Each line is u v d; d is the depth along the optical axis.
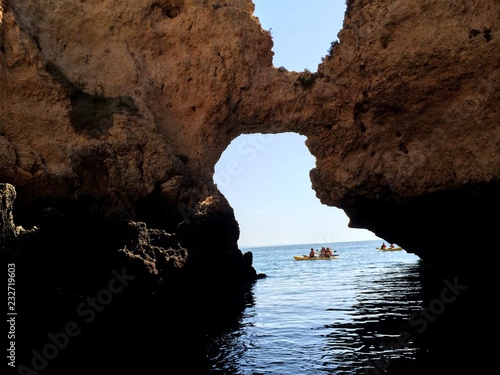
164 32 22.61
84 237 13.84
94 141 17.88
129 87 21.23
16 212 15.26
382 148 21.12
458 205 19.50
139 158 18.66
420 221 21.69
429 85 19.20
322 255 54.38
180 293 15.10
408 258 46.09
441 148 19.55
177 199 19.03
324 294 20.17
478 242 19.95
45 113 17.67
